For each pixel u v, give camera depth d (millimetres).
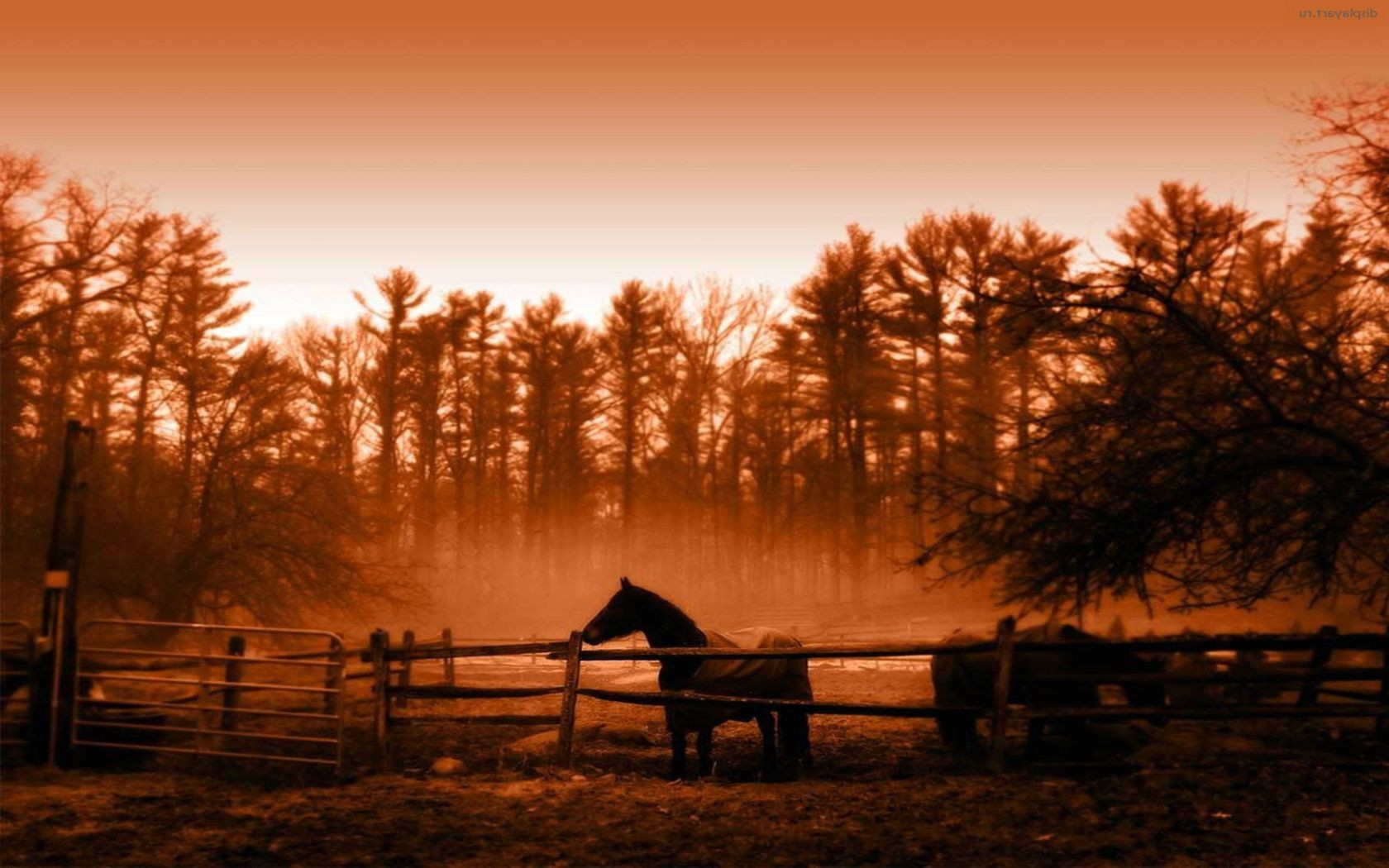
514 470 61094
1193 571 10891
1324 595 10820
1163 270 10711
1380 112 10828
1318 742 10906
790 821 7812
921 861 6766
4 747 9906
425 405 56750
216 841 7195
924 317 40344
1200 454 10492
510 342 57906
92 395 30547
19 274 25266
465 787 9055
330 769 9914
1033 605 11062
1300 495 10422
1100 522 10516
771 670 10047
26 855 6785
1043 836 7301
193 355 30719
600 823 7742
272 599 27016
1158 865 6641
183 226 27891
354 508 28891
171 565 26188
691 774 10312
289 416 28344
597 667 24156
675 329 56531
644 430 59688
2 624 9703
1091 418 10727
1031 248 31172
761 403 52688
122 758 9883
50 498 25125
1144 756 10031
